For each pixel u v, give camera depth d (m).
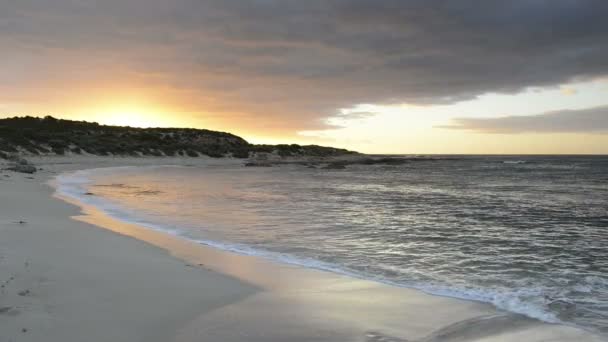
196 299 6.96
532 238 12.85
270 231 13.81
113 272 8.03
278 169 70.69
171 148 95.50
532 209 19.98
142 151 87.44
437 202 23.12
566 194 28.44
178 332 5.63
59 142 70.44
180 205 20.69
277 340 5.55
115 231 12.98
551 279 8.55
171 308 6.45
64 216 15.22
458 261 10.05
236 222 15.59
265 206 20.73
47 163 57.41
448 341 5.66
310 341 5.57
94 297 6.52
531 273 9.02
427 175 55.03
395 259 10.24
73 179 35.56
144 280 7.73
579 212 18.91
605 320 6.40
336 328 6.02
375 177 50.66
